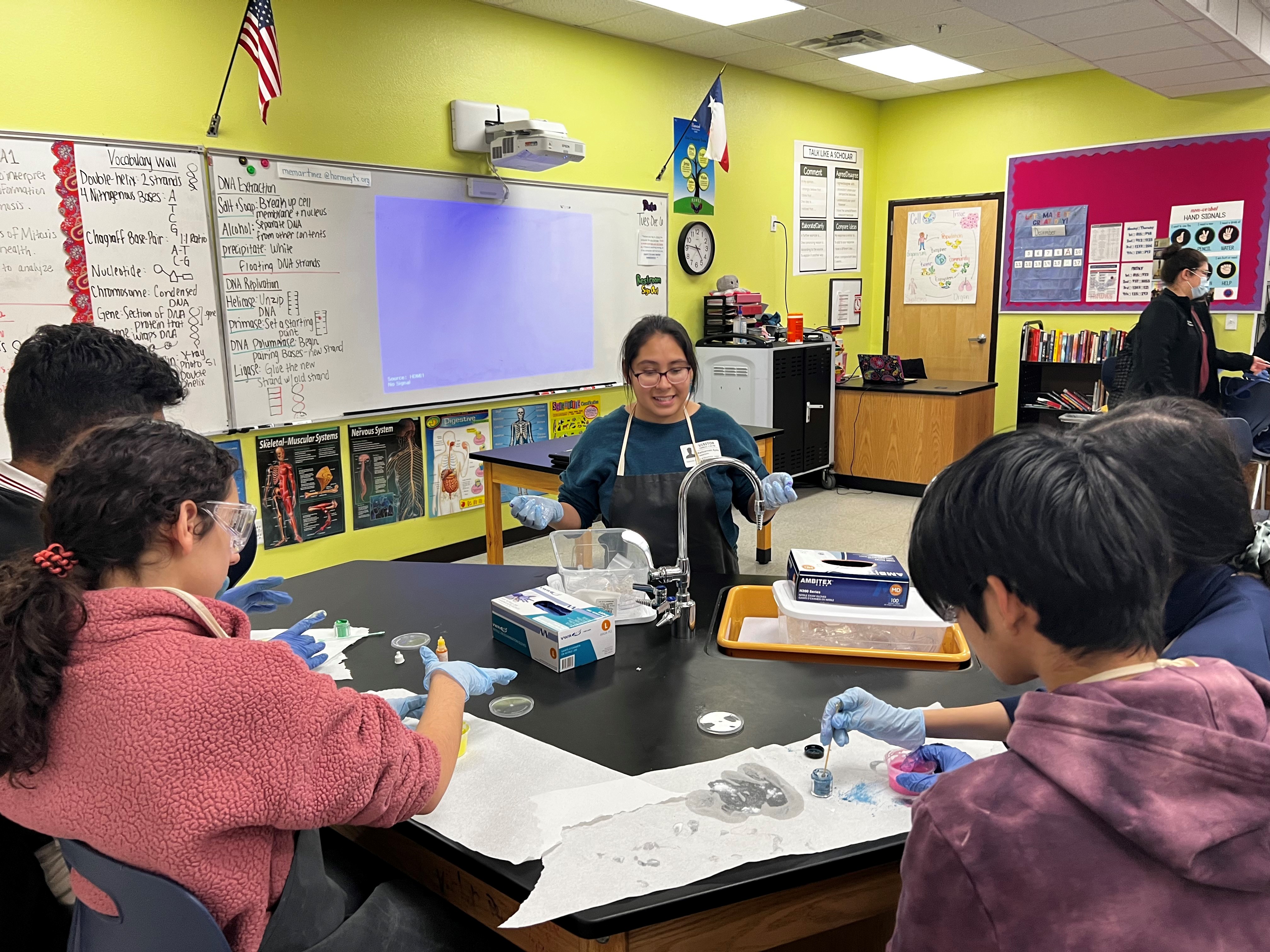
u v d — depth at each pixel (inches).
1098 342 239.3
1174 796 21.9
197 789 32.4
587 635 63.0
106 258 128.9
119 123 128.6
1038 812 23.1
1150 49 176.9
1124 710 22.9
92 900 36.9
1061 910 22.5
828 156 257.0
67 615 32.7
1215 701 23.4
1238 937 22.0
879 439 244.5
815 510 225.9
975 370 265.1
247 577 152.9
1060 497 23.8
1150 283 231.8
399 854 47.8
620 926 37.1
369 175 158.2
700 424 90.8
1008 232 252.5
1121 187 232.7
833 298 268.5
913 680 60.1
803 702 56.8
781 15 181.3
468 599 78.0
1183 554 38.9
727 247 232.8
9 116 118.6
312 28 147.6
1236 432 45.3
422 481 177.6
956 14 181.3
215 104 138.3
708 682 60.1
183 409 140.0
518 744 51.1
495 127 171.0
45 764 32.5
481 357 182.1
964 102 255.3
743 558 184.2
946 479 26.6
